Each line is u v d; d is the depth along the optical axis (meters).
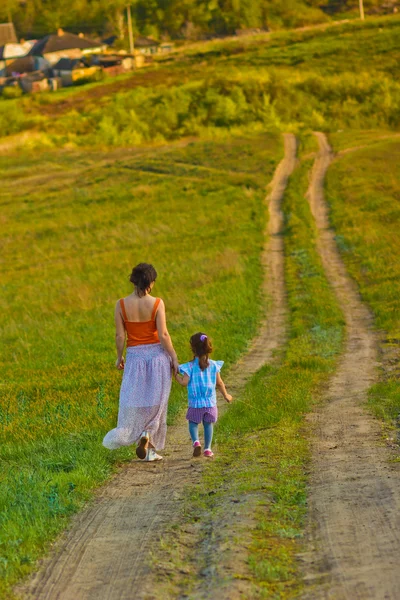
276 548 15.52
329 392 36.41
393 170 157.88
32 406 37.66
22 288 94.06
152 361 23.39
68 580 15.01
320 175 163.38
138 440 23.75
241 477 21.38
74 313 75.81
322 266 89.12
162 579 14.53
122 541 17.03
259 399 33.75
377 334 55.00
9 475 23.59
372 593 12.92
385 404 31.86
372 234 101.38
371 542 15.36
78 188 173.00
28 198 167.75
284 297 74.75
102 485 22.39
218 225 123.88
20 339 63.88
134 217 138.50
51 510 19.25
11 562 15.83
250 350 53.03
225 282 80.56
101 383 41.91
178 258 99.25
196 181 166.38
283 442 25.80
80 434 29.41
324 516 17.42
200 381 24.53
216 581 14.02
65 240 127.56
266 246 106.25
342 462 22.62
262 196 148.38
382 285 73.19
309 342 53.19
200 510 18.83
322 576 13.98
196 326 60.50
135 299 23.20
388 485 19.42
